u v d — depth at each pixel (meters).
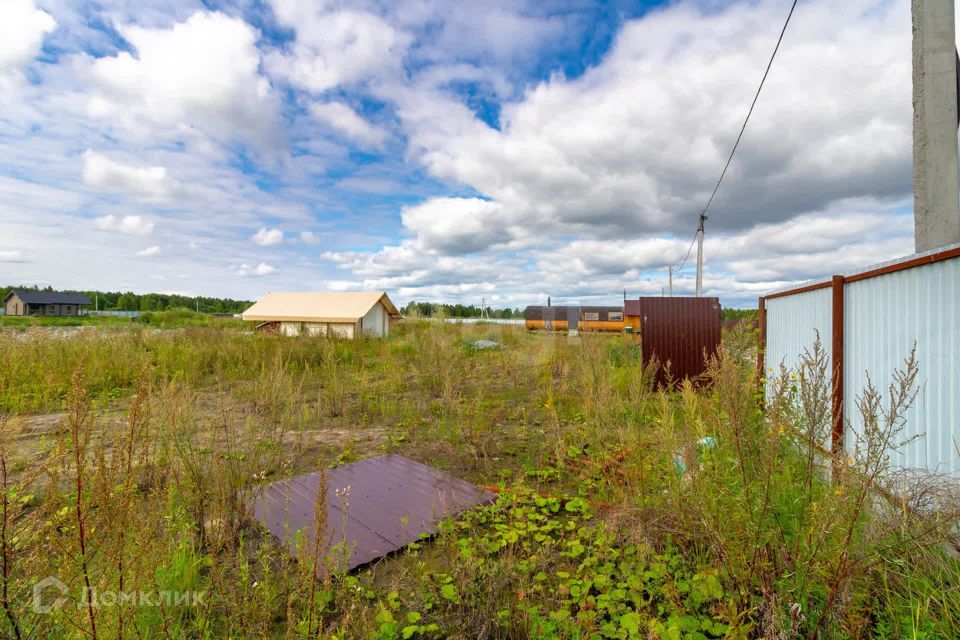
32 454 4.73
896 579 2.44
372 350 16.84
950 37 4.09
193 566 2.92
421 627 2.66
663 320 10.63
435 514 4.18
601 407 6.14
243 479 4.56
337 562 3.32
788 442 3.64
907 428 3.54
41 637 2.10
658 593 2.91
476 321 26.08
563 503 4.56
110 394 8.62
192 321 28.84
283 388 7.98
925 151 4.12
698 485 2.92
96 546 2.13
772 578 2.47
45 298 67.19
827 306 5.15
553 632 2.63
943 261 3.18
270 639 2.61
